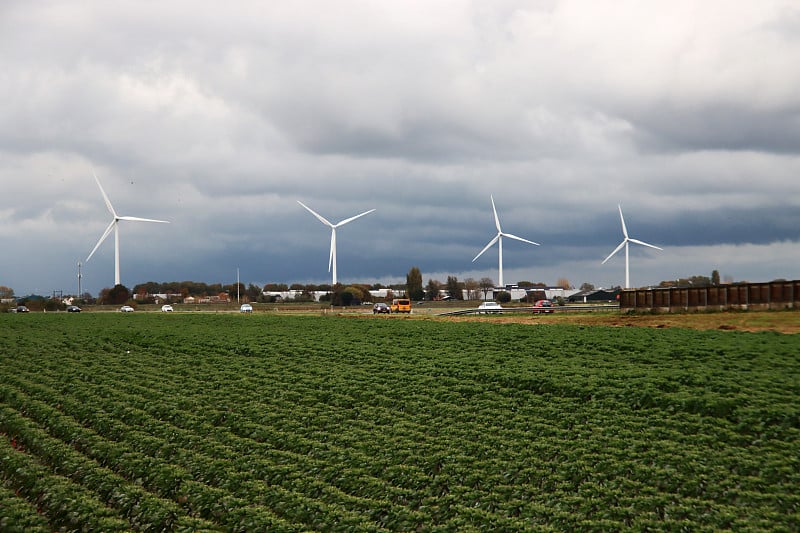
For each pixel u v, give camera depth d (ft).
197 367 186.19
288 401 144.77
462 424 121.70
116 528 87.81
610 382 135.54
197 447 119.14
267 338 224.33
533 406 128.57
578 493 90.84
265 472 105.40
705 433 105.91
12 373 187.52
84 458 114.52
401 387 148.56
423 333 219.82
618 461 98.73
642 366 150.30
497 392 139.74
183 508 95.09
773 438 100.63
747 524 77.92
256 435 123.75
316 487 98.78
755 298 217.56
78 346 230.68
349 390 149.07
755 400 114.11
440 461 105.60
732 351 154.92
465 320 263.29
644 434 108.06
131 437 125.18
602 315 257.96
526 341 191.31
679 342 171.12
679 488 89.15
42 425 136.87
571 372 147.33
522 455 104.78
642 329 201.16
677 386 128.88
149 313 365.61
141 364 194.80
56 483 103.14
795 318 194.80
